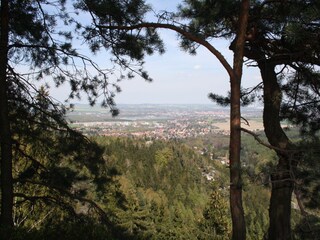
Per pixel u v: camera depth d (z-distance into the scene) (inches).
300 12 160.7
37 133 269.9
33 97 268.4
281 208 193.8
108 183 295.3
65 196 275.9
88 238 220.4
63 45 257.3
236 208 166.2
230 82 177.3
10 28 245.9
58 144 275.4
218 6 208.7
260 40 208.4
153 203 1216.2
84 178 287.7
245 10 176.9
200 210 1891.0
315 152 166.6
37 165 276.1
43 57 259.9
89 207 275.1
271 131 203.2
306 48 189.8
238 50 177.5
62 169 283.6
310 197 187.8
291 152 165.9
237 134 172.2
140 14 238.5
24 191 293.7
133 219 983.6
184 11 232.2
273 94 209.8
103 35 249.1
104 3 228.2
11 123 267.1
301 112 240.7
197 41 183.0
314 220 160.2
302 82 228.4
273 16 197.9
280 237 195.8
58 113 275.7
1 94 240.5
